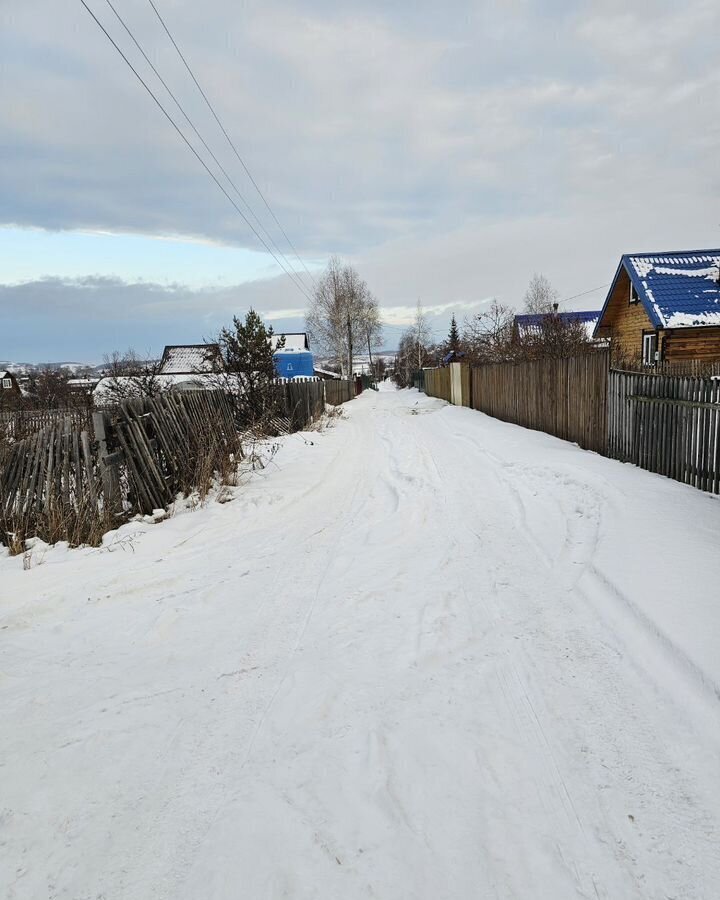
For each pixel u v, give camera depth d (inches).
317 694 121.6
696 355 700.7
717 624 129.0
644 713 109.0
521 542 213.0
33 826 89.1
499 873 77.5
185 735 110.3
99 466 259.8
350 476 380.2
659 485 254.5
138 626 160.4
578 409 403.9
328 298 2364.7
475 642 140.3
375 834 84.6
